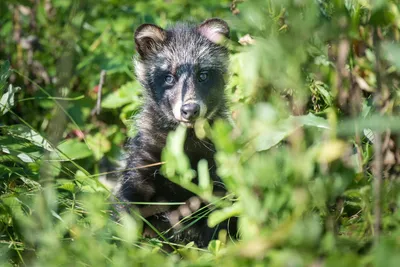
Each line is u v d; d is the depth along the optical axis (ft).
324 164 24.80
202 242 40.11
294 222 22.52
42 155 35.70
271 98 28.19
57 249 25.79
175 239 40.93
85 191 36.68
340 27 24.82
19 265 30.53
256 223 23.54
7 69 38.01
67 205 32.91
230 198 31.91
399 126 21.39
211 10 58.13
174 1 59.21
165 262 25.26
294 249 22.09
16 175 35.42
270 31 25.20
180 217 40.86
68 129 50.26
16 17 55.57
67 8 56.54
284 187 23.53
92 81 54.85
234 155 24.36
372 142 28.73
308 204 24.40
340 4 24.68
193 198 40.42
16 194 32.71
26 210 32.50
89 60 53.57
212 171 42.19
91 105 52.39
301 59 23.81
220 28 46.83
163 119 45.62
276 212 23.43
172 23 53.47
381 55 25.22
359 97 26.66
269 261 22.90
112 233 30.07
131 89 50.88
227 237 38.45
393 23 24.84
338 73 26.30
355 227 27.09
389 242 20.39
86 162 47.83
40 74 53.67
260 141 25.38
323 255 22.30
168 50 47.47
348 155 25.85
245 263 22.91
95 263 25.20
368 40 25.80
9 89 37.37
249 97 36.52
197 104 43.34
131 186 43.34
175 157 25.81
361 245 23.08
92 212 28.84
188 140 43.09
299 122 25.61
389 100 25.58
